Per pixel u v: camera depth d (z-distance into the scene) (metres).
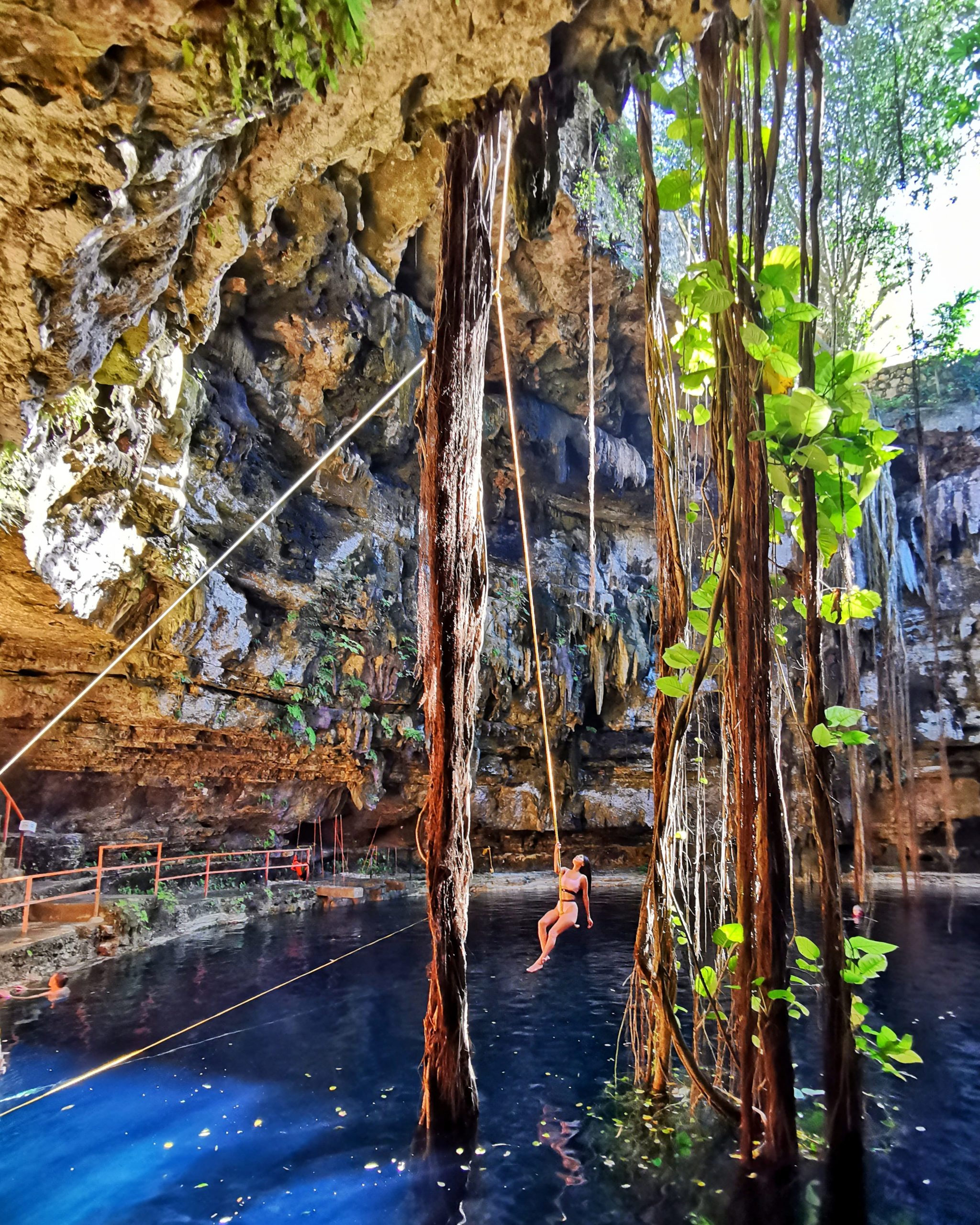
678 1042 3.21
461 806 3.76
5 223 3.35
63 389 4.69
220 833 12.19
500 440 14.32
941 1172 3.23
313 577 12.05
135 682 9.91
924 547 15.64
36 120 2.81
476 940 8.91
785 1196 2.90
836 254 6.18
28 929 7.63
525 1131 3.72
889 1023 5.54
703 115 2.83
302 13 2.47
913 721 15.30
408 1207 3.13
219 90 2.82
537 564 16.27
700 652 3.04
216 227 4.39
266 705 11.53
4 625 8.16
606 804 16.08
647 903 3.49
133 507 8.28
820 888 3.01
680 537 3.37
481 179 3.66
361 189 9.63
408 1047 5.17
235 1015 5.91
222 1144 3.74
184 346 5.67
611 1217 2.98
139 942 8.49
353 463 12.38
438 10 2.64
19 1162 3.59
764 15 2.72
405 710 14.24
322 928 9.84
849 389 2.84
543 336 13.20
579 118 9.30
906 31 5.90
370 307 10.98
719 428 2.98
